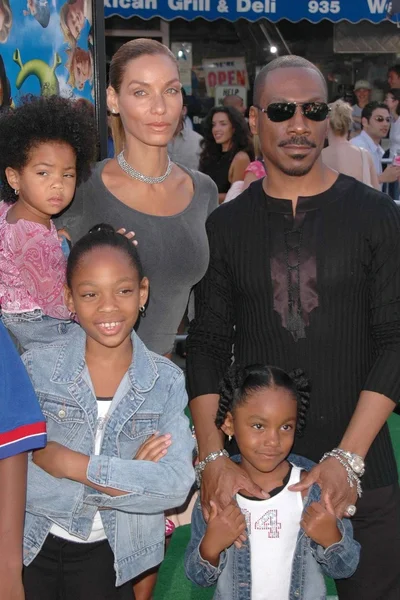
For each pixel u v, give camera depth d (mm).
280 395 2523
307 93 2654
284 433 2549
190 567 2561
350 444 2570
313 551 2566
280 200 2734
